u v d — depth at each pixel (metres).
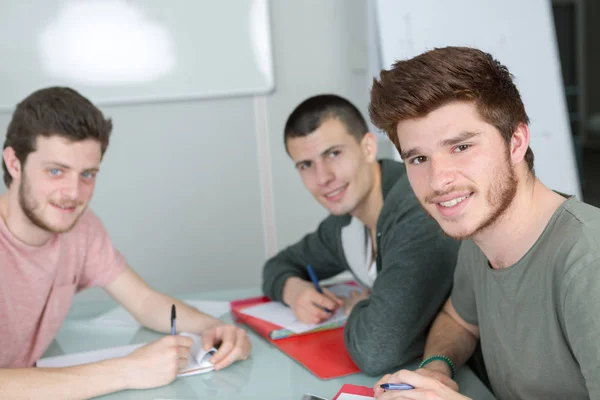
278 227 3.04
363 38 3.02
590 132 7.79
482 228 0.93
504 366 1.06
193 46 2.83
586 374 0.84
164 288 2.95
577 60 7.74
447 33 2.85
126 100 2.79
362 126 1.53
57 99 1.29
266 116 2.96
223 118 2.92
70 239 1.50
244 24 2.86
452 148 0.90
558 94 2.91
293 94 2.99
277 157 3.00
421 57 0.92
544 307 0.93
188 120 2.88
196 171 2.92
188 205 2.93
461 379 1.19
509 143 0.91
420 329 1.28
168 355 1.20
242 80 2.89
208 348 1.29
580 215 0.90
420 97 0.89
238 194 2.97
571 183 2.90
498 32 2.89
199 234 2.96
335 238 1.75
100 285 1.60
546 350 0.95
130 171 2.85
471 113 0.89
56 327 1.47
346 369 1.24
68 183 1.30
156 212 2.90
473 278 1.14
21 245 1.38
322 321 1.50
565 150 2.91
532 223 0.95
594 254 0.84
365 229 1.64
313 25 2.98
